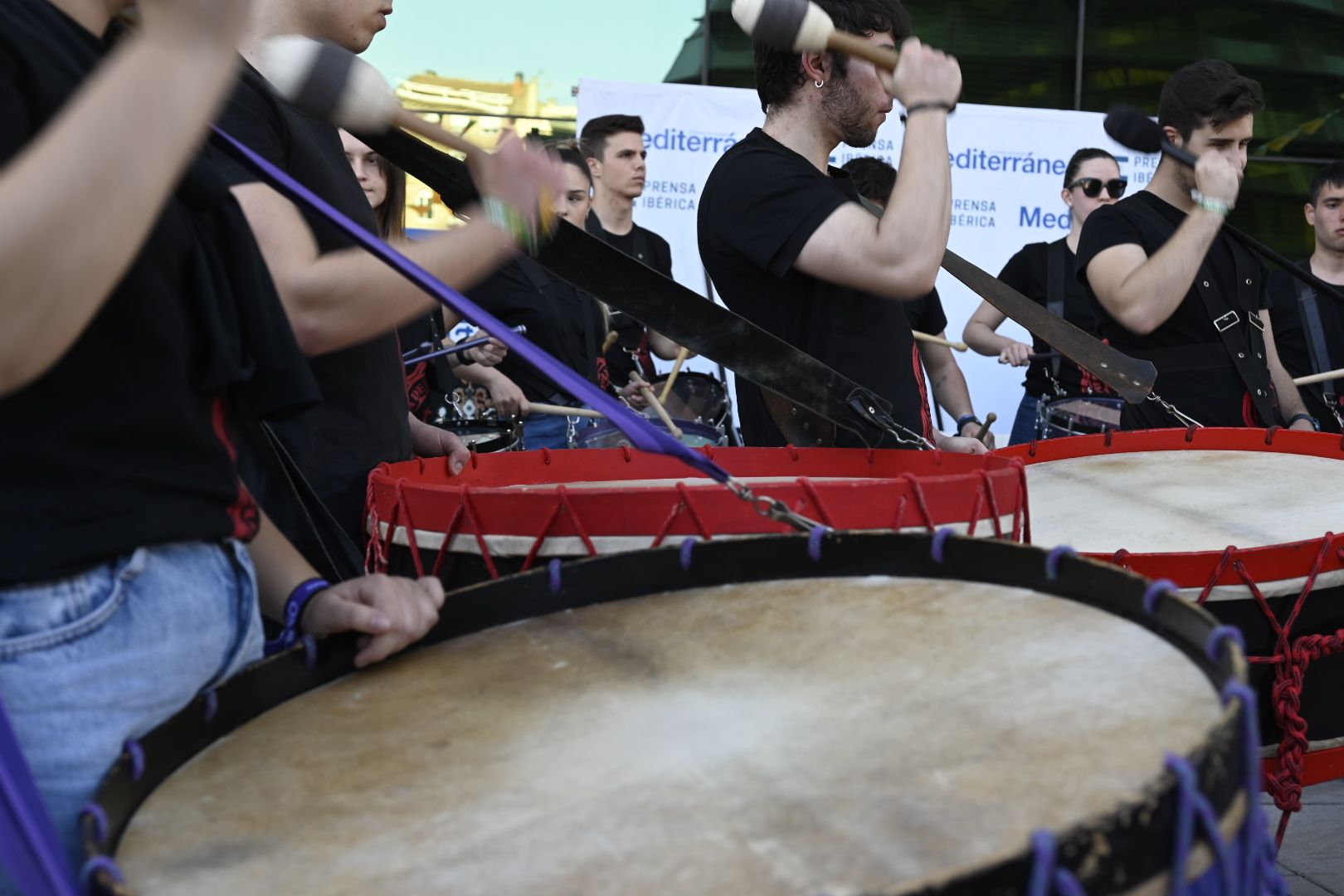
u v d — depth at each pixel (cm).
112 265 65
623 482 188
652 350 491
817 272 205
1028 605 102
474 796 78
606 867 67
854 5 215
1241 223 762
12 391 68
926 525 137
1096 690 82
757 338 168
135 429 85
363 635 102
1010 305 238
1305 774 156
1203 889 61
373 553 159
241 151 97
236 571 96
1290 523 181
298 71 121
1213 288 307
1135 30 750
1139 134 281
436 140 131
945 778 73
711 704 89
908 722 82
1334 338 430
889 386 219
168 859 73
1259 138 761
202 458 91
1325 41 759
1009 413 625
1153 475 220
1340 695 156
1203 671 82
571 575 114
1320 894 251
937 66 197
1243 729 66
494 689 96
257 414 99
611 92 569
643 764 80
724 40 680
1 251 61
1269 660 150
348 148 291
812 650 97
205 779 84
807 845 67
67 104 81
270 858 73
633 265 156
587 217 498
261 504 163
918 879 52
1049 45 746
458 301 100
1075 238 522
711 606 111
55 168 62
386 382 179
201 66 66
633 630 106
